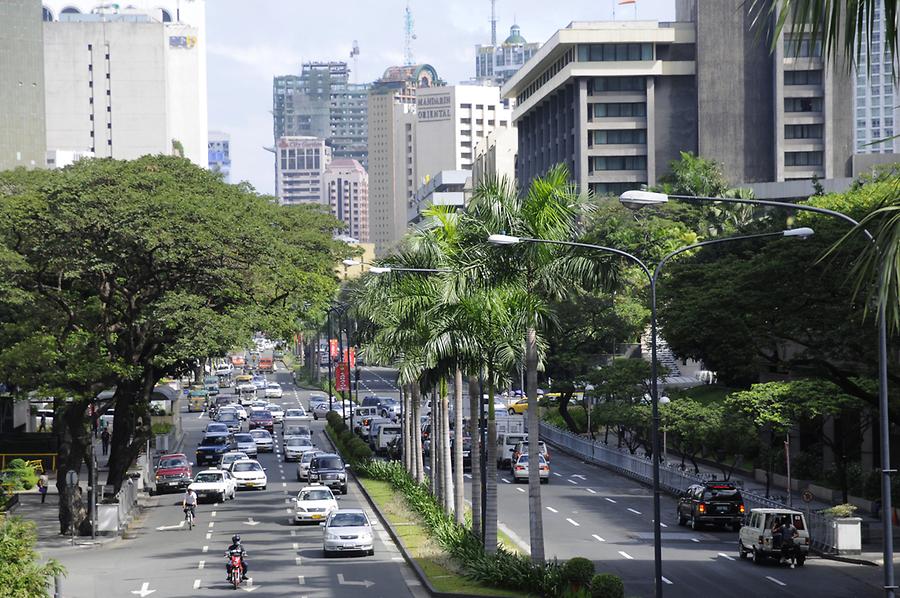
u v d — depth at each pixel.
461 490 48.84
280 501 65.38
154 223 50.09
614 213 105.25
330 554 46.16
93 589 38.94
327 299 66.69
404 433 74.25
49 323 54.03
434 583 38.22
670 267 59.88
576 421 101.81
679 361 117.06
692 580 39.53
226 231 52.56
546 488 69.62
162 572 42.41
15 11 144.88
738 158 150.25
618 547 47.53
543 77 169.12
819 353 48.38
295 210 81.00
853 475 60.97
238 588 38.75
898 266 13.27
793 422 56.66
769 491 64.06
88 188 50.84
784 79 148.88
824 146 148.88
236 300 56.91
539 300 36.88
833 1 12.05
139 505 63.91
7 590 25.09
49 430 94.31
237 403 137.50
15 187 60.59
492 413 41.09
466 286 38.16
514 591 36.50
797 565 43.06
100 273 52.19
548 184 36.50
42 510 62.31
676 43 151.50
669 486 66.25
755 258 48.78
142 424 59.06
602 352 92.56
